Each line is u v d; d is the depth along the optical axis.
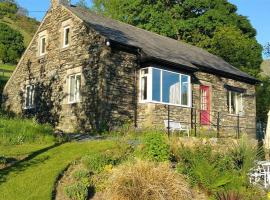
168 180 10.25
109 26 23.16
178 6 40.84
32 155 12.65
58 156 12.53
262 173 13.62
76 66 21.50
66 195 10.04
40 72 24.44
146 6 40.19
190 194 10.51
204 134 19.70
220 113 24.97
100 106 19.56
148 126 19.56
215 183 11.53
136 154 12.20
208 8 41.44
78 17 21.92
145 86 20.86
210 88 24.59
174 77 21.61
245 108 27.14
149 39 24.73
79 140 15.84
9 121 16.45
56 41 23.42
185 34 40.41
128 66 20.61
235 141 16.42
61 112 22.11
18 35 56.94
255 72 38.31
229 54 38.16
